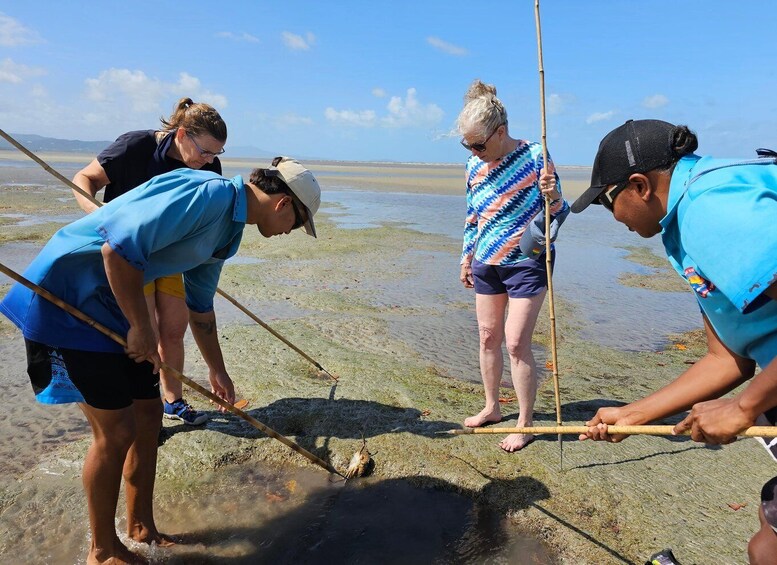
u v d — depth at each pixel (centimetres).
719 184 169
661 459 354
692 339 608
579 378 491
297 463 361
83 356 231
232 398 348
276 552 287
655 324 662
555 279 882
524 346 354
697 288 186
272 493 334
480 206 358
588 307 729
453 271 920
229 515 314
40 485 326
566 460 353
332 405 417
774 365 166
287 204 252
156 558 278
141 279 224
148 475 276
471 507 324
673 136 184
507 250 348
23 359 501
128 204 221
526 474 340
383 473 351
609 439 232
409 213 1717
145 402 265
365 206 1898
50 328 229
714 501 315
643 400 234
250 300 707
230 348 516
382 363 496
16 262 863
